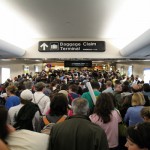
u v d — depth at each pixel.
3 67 15.29
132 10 5.61
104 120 3.09
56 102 2.82
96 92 5.19
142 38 5.93
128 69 19.45
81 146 2.21
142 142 1.48
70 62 12.22
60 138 2.26
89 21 6.79
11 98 4.77
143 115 2.77
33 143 1.93
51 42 9.67
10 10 5.73
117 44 9.67
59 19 6.58
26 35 9.12
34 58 9.88
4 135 1.82
